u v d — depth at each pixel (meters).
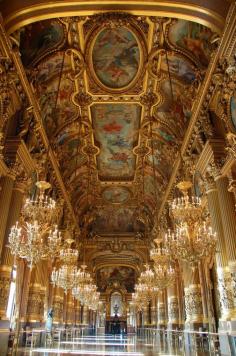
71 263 14.13
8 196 9.90
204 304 13.24
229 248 9.37
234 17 7.75
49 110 14.30
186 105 13.56
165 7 8.80
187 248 7.89
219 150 10.76
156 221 24.19
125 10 8.91
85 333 31.98
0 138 9.26
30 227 8.00
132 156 20.31
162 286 13.51
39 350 12.32
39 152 13.32
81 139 17.95
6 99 9.34
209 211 10.82
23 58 11.21
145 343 20.20
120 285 49.28
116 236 29.97
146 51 12.37
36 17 8.70
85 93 14.55
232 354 8.38
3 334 8.91
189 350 10.62
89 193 24.70
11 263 9.70
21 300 13.30
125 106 15.66
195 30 10.94
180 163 15.56
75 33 11.59
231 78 8.84
